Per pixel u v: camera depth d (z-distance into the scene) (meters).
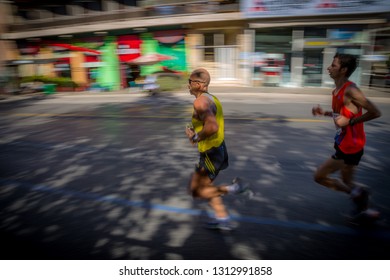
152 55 16.05
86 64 19.09
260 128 7.36
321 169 3.13
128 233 3.21
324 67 15.16
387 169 4.73
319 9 14.11
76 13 19.02
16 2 19.89
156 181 4.50
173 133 7.17
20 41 20.30
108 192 4.21
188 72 17.16
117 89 18.53
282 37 15.33
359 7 13.70
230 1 15.57
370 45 14.27
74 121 9.18
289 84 15.79
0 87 18.66
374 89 14.10
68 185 4.50
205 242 3.02
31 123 9.21
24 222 3.50
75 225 3.39
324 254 2.79
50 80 18.62
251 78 16.16
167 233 3.19
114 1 18.00
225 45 16.30
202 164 2.99
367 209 3.12
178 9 16.19
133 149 6.10
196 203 3.80
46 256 2.86
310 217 3.42
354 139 2.89
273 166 4.96
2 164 5.56
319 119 8.22
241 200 3.84
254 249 2.90
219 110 2.94
